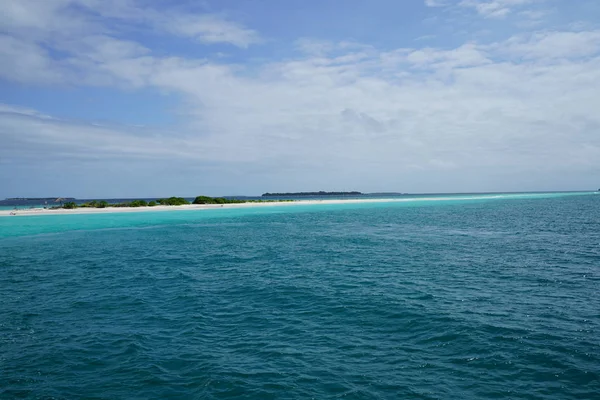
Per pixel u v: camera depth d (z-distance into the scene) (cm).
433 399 803
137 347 1082
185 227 4428
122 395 838
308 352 1034
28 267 2216
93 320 1318
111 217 5372
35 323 1291
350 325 1231
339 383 870
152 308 1445
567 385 855
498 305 1424
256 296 1584
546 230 3900
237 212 6725
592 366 938
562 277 1873
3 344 1115
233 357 1010
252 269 2130
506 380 877
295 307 1427
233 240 3344
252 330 1202
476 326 1201
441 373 912
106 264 2297
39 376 925
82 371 948
